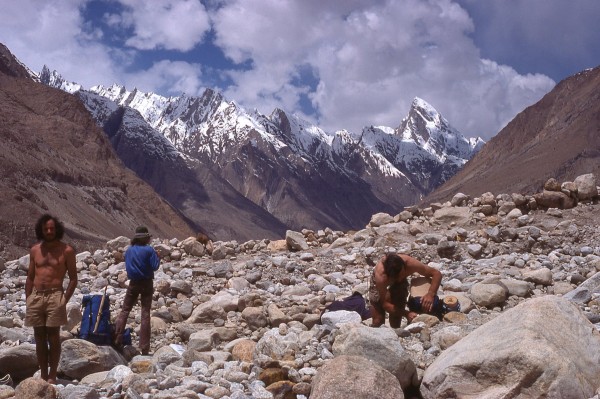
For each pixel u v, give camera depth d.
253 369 7.06
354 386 5.55
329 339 7.79
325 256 15.71
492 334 5.89
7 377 7.43
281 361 7.25
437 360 6.14
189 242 17.00
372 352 6.27
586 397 5.33
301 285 13.05
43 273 7.21
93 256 16.62
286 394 6.32
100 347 8.25
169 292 13.15
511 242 15.20
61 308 7.17
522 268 13.20
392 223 17.61
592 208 16.61
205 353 8.18
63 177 162.00
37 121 191.62
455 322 8.27
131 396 6.11
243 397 6.05
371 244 16.05
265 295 12.32
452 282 11.25
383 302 8.48
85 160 189.25
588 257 13.16
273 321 10.22
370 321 8.88
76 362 7.80
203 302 12.50
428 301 8.62
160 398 6.07
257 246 17.48
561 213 16.59
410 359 6.30
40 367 7.30
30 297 7.19
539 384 5.34
